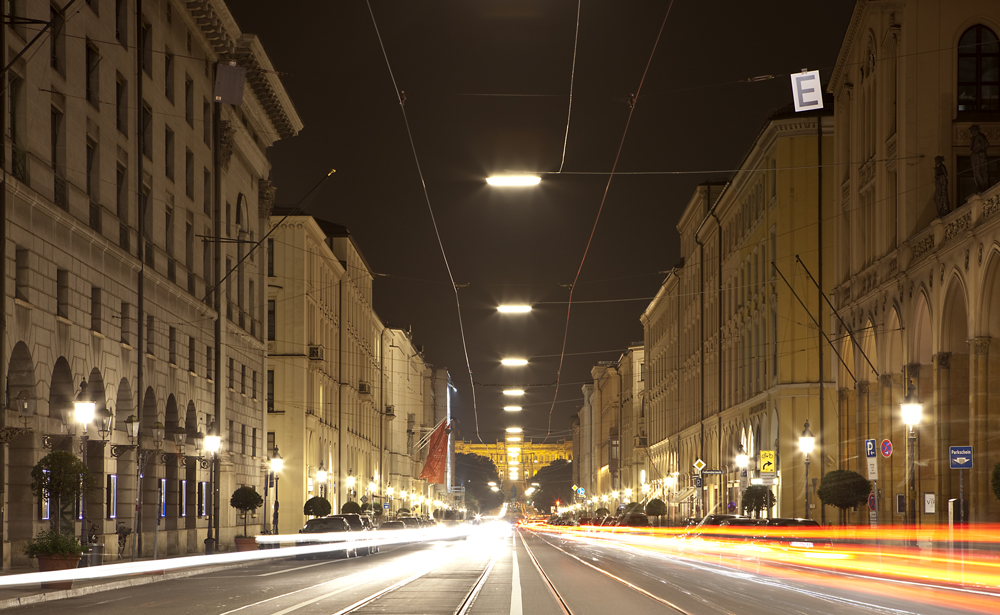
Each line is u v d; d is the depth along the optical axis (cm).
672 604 1852
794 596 2011
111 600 2048
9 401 2744
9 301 2692
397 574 2872
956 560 3180
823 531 3428
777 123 5428
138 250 3747
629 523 7669
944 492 3559
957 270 3466
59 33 3111
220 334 4809
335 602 1928
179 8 4306
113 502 3506
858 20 4638
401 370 12188
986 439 3291
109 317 3447
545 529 12500
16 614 1748
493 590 2227
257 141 5688
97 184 3381
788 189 5431
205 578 2789
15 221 2739
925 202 4019
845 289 4881
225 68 2720
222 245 4900
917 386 3903
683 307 9012
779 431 5388
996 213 3130
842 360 4891
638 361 12106
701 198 7988
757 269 6128
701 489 7788
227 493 4838
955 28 4081
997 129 4016
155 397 3919
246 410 5406
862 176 4619
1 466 2683
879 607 1755
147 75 3934
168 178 4175
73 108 3173
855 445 4675
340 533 4084
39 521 2920
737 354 6794
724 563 3478
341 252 8519
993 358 3291
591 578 2630
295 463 6562
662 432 10206
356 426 8988
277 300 6694
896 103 4166
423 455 14075
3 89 2683
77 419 2703
